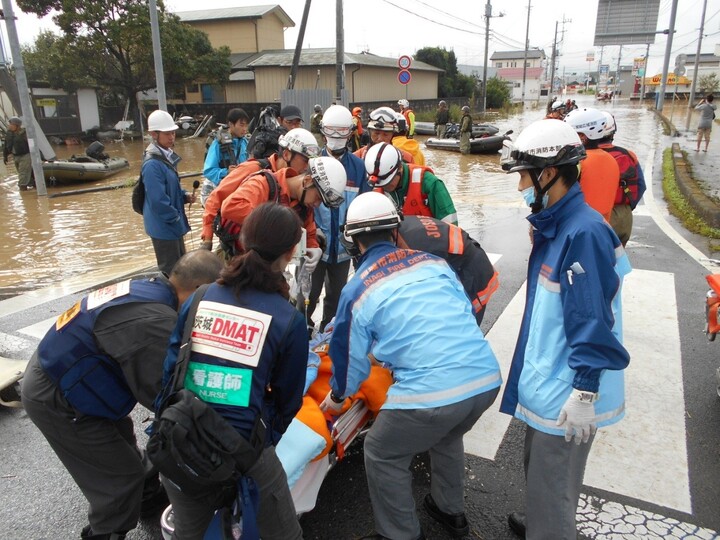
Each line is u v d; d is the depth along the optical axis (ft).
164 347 7.13
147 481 9.75
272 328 6.33
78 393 7.33
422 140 85.15
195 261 7.70
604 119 13.00
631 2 142.41
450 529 8.98
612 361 6.56
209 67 100.78
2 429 12.14
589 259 6.62
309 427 8.64
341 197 11.94
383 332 7.80
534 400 7.24
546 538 7.41
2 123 66.80
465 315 8.04
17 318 17.98
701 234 25.72
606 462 10.47
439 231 10.54
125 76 94.22
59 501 9.94
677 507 9.34
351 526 9.22
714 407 12.12
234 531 6.38
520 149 7.14
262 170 12.73
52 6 88.17
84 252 28.07
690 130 78.13
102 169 51.75
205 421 5.90
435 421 7.47
